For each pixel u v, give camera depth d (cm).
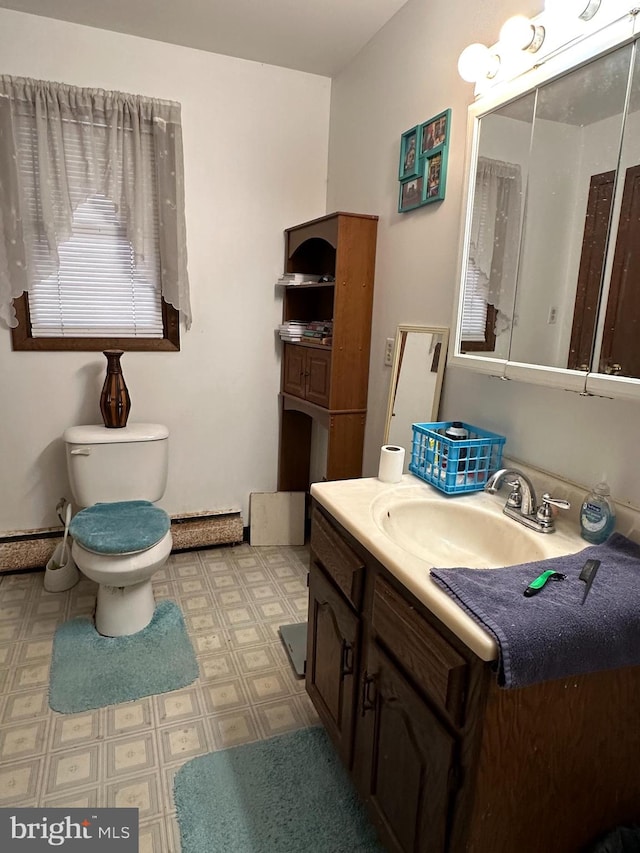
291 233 267
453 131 173
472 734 88
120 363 252
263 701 178
